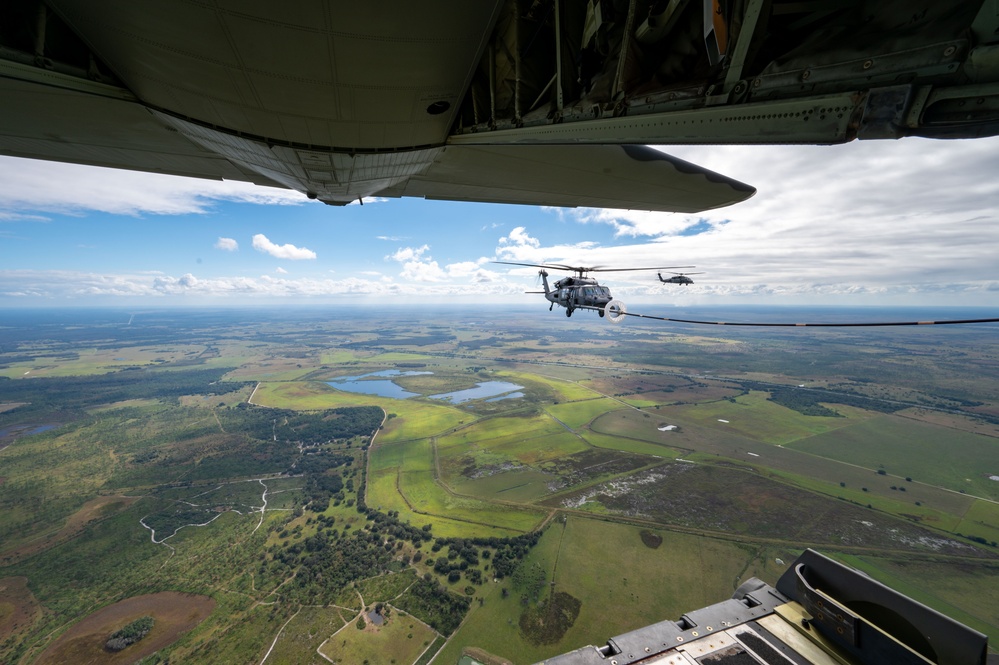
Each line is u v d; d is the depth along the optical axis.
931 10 2.18
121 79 6.83
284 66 5.92
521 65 5.58
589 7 4.28
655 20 3.51
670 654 3.66
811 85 2.70
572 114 4.73
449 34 5.41
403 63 5.88
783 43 2.90
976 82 2.11
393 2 4.83
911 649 3.12
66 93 6.79
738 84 3.05
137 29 5.43
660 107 3.65
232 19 5.07
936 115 2.33
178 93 6.84
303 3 4.79
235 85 6.43
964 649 2.99
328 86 6.35
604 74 4.25
